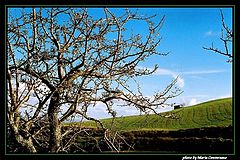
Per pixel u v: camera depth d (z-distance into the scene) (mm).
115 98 6586
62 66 6520
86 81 6547
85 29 6359
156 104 6602
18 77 6191
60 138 6535
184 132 27266
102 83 6648
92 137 6734
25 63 6273
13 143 6094
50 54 6402
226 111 37344
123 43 6352
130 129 6586
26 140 6164
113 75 6457
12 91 6031
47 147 6672
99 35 6332
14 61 6211
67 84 6297
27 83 6180
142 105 6602
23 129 6203
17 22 6438
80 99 6430
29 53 6359
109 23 6332
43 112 6539
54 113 6477
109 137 6621
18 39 6418
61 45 6672
